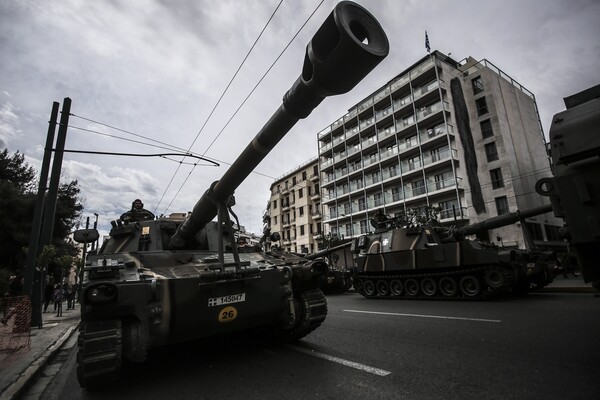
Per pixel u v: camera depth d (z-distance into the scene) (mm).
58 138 10234
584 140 2869
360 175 38625
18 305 7566
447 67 31703
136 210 6633
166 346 5527
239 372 4113
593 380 3221
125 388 3807
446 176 29531
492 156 28281
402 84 33719
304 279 4887
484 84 29516
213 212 4883
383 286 12781
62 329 9000
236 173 4102
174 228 5969
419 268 11562
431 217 24312
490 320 6520
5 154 27234
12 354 5777
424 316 7449
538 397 2939
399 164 32750
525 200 27781
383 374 3736
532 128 32469
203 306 4055
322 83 2730
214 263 4766
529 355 4098
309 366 4184
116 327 3666
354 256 14383
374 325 6637
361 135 38969
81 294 3477
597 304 7969
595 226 2814
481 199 28078
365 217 37281
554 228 29578
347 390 3352
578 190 2922
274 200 52875
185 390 3643
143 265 4605
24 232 22578
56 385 4336
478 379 3422
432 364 3979
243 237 7000
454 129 29594
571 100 3289
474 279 10305
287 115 3236
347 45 2340
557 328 5480
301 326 4996
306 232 45938
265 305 4555
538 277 11492
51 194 9953
